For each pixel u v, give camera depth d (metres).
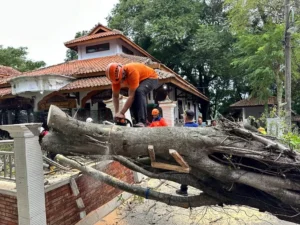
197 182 2.77
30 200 3.67
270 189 2.26
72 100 10.90
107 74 3.01
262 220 4.53
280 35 12.34
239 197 2.67
